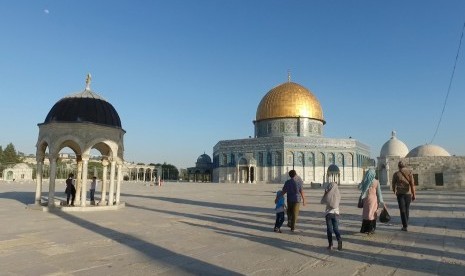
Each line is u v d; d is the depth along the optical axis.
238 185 62.81
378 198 11.71
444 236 11.19
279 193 12.50
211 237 11.16
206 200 26.80
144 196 31.09
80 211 18.55
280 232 12.09
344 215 16.91
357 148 79.38
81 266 7.63
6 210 18.78
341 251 9.14
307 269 7.45
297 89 81.69
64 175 81.00
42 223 14.11
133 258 8.36
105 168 22.78
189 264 7.82
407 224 12.93
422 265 7.78
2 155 112.25
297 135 78.69
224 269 7.42
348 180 76.88
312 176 74.94
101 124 20.06
